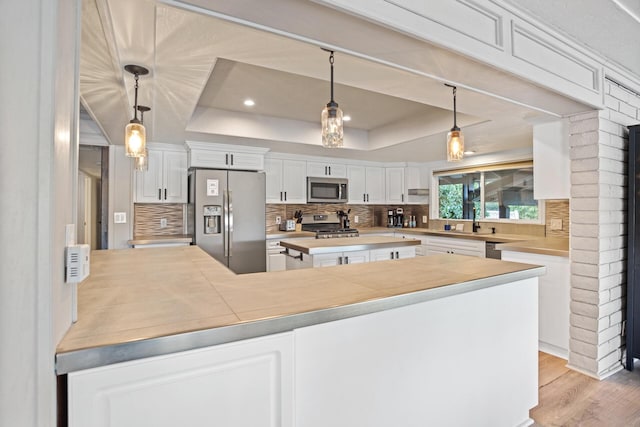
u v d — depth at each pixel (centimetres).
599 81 218
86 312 99
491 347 163
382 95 306
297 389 107
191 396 87
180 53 171
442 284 139
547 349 266
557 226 398
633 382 223
